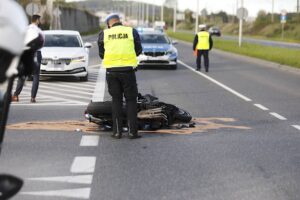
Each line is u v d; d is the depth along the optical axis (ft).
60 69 100.22
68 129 52.08
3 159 39.06
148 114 51.44
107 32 47.37
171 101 75.41
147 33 145.59
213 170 36.78
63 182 33.01
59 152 41.81
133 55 47.24
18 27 13.04
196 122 57.52
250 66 154.30
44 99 75.92
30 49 15.99
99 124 51.78
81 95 81.05
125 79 47.09
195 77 116.37
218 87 96.12
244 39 434.30
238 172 36.37
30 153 41.27
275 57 169.68
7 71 13.38
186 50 248.73
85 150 42.73
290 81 110.63
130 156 40.75
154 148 43.83
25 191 30.76
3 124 15.24
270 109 68.64
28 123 55.21
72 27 412.77
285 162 39.68
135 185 32.63
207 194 30.99
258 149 44.09
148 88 93.20
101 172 35.70
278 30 529.04
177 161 39.29
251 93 87.20
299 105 73.20
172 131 51.70
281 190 32.17
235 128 54.19
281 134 51.21
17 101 73.15
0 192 13.61
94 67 140.15
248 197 30.55
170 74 123.54
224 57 200.23
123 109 50.70
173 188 32.12
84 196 30.04
